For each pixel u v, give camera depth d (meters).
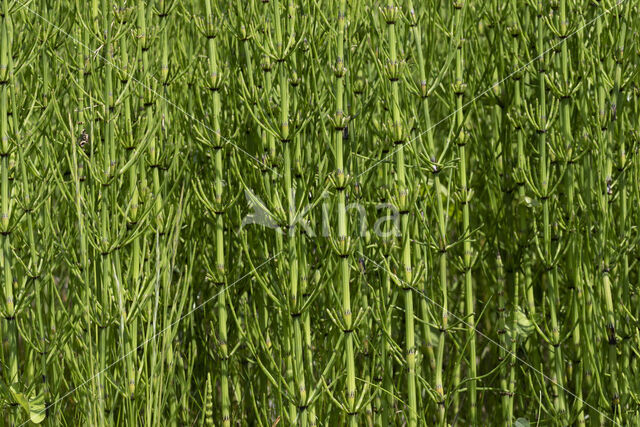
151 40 1.80
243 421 2.09
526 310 2.13
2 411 1.80
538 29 1.89
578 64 1.94
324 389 1.79
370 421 2.00
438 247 1.86
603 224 1.87
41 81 1.86
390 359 1.95
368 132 2.13
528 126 2.12
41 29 1.79
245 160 1.96
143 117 1.75
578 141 1.96
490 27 2.12
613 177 2.00
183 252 2.09
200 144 1.92
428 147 1.85
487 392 2.35
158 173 1.90
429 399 2.02
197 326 2.17
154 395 1.79
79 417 1.97
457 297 2.41
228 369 2.02
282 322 1.93
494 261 2.24
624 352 1.94
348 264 1.71
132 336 1.77
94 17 1.75
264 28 1.67
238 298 2.09
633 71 1.90
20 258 1.75
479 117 2.27
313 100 1.82
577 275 1.91
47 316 2.00
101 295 1.75
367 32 1.89
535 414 2.17
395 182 1.92
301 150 1.87
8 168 1.74
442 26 1.95
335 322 1.70
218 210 1.84
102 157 1.68
